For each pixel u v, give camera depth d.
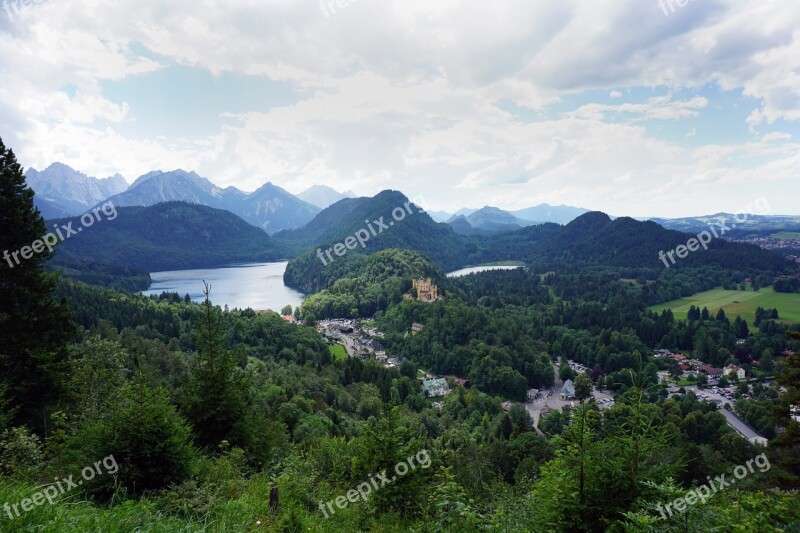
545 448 42.06
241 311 115.31
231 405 16.16
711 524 6.84
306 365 88.38
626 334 122.31
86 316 82.62
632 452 8.22
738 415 71.62
